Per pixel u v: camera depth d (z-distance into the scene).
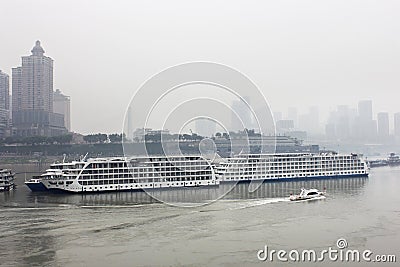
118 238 93.19
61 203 139.38
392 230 100.88
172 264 76.69
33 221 110.00
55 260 78.88
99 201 143.00
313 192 154.75
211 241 91.06
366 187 191.88
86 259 79.44
